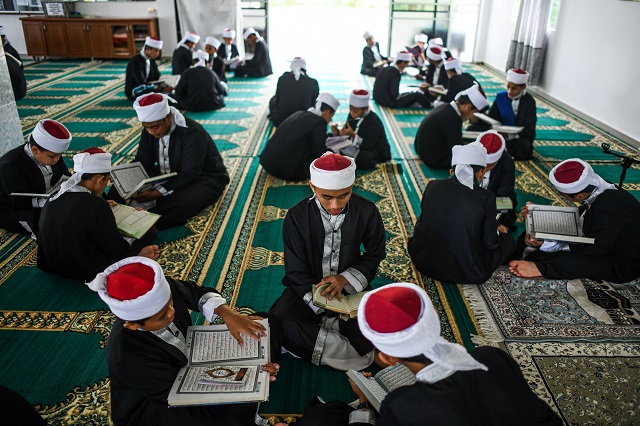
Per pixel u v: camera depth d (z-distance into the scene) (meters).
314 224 2.23
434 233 2.82
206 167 3.82
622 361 2.35
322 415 1.76
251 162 4.79
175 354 1.77
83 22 9.27
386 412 1.34
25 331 2.51
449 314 2.67
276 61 9.86
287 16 17.50
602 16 5.98
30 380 2.21
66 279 2.93
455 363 1.29
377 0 21.50
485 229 2.74
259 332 1.94
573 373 2.28
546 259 2.94
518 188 4.26
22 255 3.17
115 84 7.79
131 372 1.68
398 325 1.30
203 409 1.80
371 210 2.30
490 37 9.62
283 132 4.24
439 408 1.26
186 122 3.54
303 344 2.25
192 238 3.40
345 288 2.22
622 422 2.04
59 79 8.07
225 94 7.27
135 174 3.36
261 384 1.72
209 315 1.98
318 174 1.99
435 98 6.77
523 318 2.64
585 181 2.77
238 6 9.63
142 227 2.86
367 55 8.66
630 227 2.76
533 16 7.45
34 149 3.01
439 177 4.48
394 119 6.30
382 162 4.74
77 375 2.25
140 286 1.59
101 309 2.68
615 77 5.73
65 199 2.67
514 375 1.38
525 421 1.30
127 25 9.34
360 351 2.27
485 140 3.16
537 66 7.56
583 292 2.84
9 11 9.50
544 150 5.18
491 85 8.06
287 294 2.42
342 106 6.72
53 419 2.03
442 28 9.84
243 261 3.15
